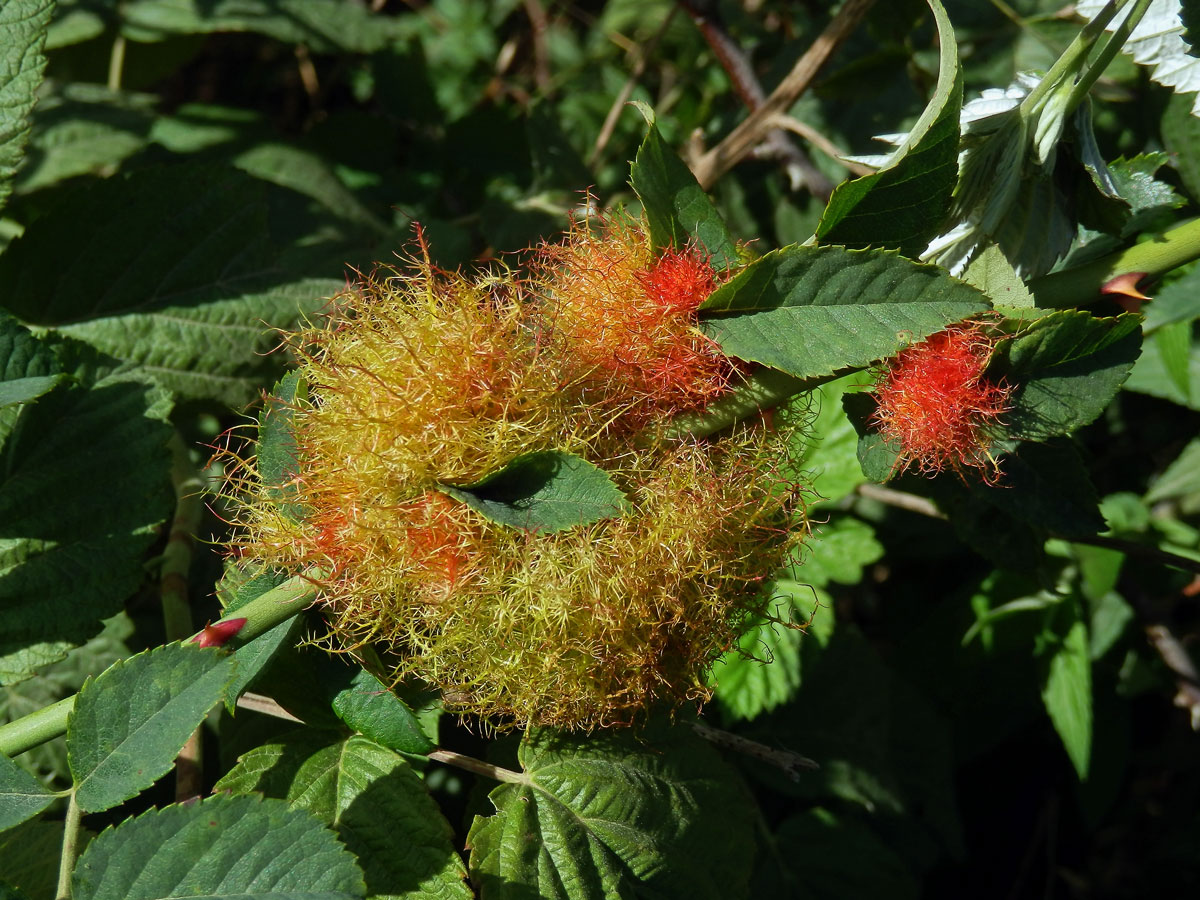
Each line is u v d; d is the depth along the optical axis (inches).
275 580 7.9
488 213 13.2
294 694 8.3
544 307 7.9
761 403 7.9
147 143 13.0
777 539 8.2
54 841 9.0
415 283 8.1
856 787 12.0
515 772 8.6
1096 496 8.4
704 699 8.4
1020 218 8.2
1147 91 11.9
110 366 9.3
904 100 13.0
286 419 7.9
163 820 7.3
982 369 7.6
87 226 10.4
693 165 12.5
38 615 8.7
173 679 7.5
